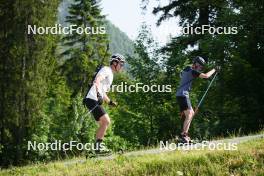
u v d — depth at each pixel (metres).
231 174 12.09
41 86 49.84
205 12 40.81
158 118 38.16
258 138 15.61
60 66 65.69
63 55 66.88
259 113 32.47
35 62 49.59
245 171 12.09
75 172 13.55
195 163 12.93
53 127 49.00
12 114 48.53
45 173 14.53
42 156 46.69
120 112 39.16
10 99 48.91
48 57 51.66
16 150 47.84
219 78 33.59
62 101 55.69
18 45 49.41
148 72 37.88
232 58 32.78
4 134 48.66
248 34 33.41
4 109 48.81
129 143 39.31
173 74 37.81
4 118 48.69
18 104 48.88
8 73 49.22
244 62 32.22
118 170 13.08
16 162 47.75
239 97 33.25
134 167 13.10
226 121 32.91
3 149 48.16
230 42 33.69
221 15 36.16
